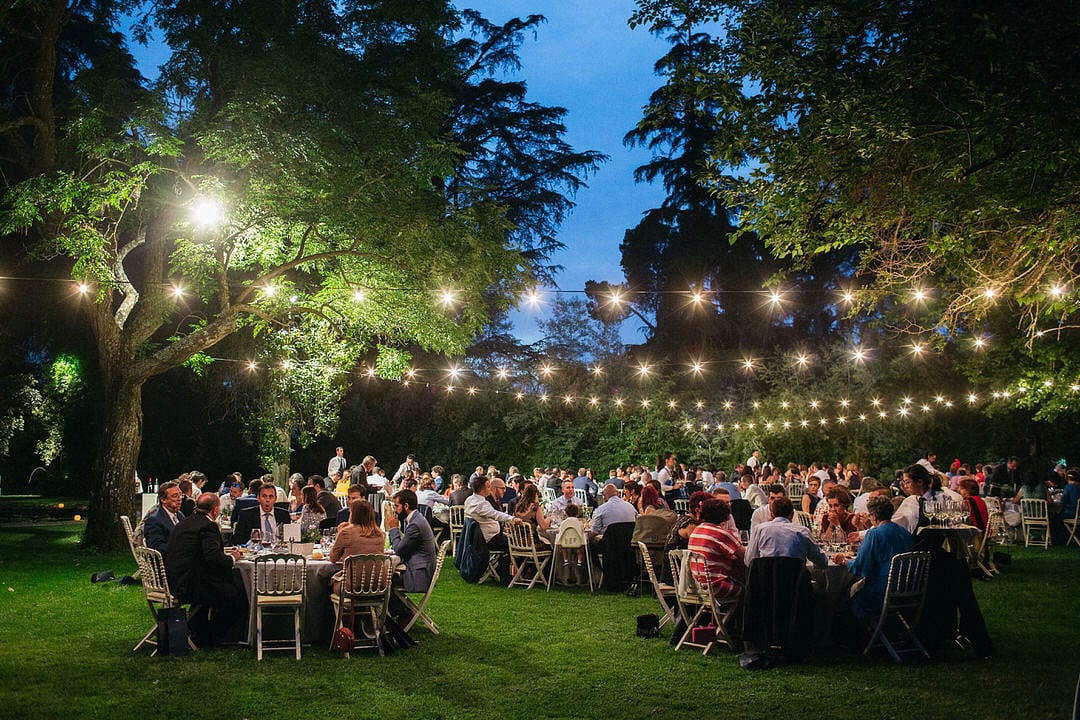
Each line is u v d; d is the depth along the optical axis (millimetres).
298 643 7766
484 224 15781
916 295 10570
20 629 8812
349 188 14062
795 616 7418
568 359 30078
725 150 8680
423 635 8719
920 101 7562
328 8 16375
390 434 30938
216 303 22781
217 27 15500
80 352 23297
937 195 7883
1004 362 21250
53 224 14883
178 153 14031
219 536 8109
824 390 27578
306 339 17656
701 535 8031
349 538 8281
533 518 12203
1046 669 7250
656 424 28406
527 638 8594
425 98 15117
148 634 8039
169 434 28375
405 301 15773
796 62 8047
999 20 7199
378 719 6039
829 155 7895
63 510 25172
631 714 6125
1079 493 16641
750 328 35125
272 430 20984
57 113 17844
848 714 6074
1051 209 7547
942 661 7559
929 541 7816
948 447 26609
